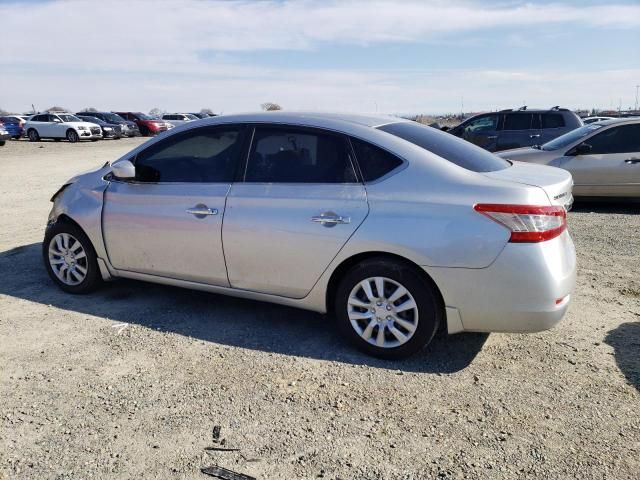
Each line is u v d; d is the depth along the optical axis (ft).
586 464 8.63
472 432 9.48
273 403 10.39
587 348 12.64
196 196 13.76
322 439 9.29
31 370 11.59
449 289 11.32
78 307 15.19
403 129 13.17
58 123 106.42
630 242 22.39
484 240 10.96
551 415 9.98
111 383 11.08
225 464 8.64
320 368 11.79
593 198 30.09
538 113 44.91
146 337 13.26
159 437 9.32
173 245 14.16
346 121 12.97
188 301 15.71
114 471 8.46
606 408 10.18
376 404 10.37
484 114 46.73
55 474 8.40
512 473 8.44
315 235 12.28
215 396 10.61
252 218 12.97
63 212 15.89
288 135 13.14
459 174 11.64
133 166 14.24
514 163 14.24
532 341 13.06
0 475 8.36
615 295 16.11
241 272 13.41
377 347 12.14
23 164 59.98
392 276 11.72
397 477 8.36
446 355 12.41
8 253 20.85
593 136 29.60
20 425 9.65
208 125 14.12
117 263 15.33
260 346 12.84
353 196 12.09
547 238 11.00
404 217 11.53
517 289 10.96
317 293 12.69
